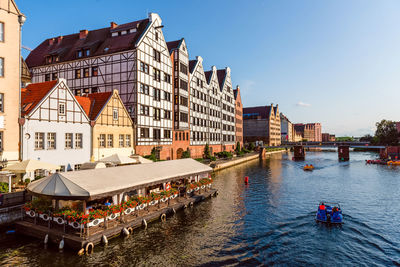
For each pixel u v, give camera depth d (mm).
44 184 13969
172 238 15539
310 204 24266
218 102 63281
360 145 79500
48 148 22547
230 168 50875
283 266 12891
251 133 115438
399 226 18594
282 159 76750
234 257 13609
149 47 35156
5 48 20203
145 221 16594
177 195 22156
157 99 37156
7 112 19891
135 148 32406
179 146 43781
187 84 45375
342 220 19484
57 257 12383
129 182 16391
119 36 36469
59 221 13727
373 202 25297
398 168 53812
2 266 11500
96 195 13766
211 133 58688
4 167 18219
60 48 40531
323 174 44531
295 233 17109
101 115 27688
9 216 15055
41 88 23672
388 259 13781
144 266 12242
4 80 19891
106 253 13062
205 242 15289
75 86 36844
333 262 13383
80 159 25266
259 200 25578
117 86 33781
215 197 26234
